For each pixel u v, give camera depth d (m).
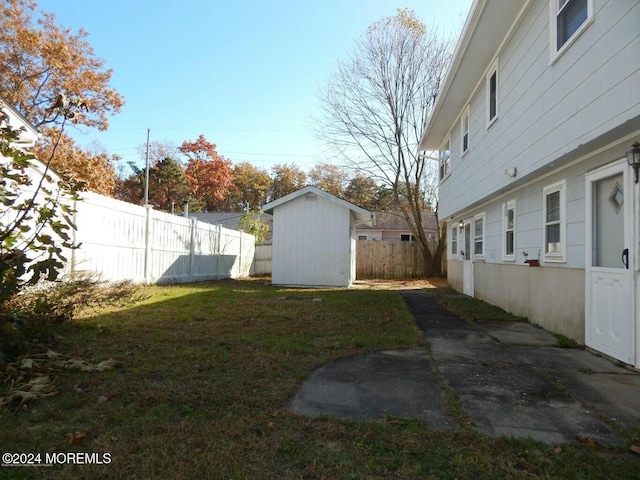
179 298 8.89
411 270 19.94
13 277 3.81
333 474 2.13
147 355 4.22
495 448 2.42
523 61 6.41
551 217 6.23
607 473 2.17
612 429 2.73
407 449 2.40
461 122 10.87
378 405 3.10
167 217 12.39
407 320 6.85
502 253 8.49
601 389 3.53
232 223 32.75
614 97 3.97
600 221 4.91
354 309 8.00
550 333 5.98
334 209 14.06
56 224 4.16
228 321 6.31
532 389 3.52
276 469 2.17
